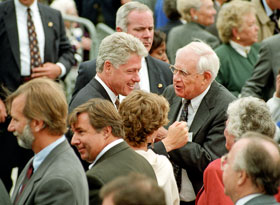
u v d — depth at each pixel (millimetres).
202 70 15414
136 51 15242
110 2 29969
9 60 20609
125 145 12133
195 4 23234
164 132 15680
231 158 10305
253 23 22000
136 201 7559
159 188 7707
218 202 12750
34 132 10961
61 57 21750
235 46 22172
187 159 15125
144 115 13023
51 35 21328
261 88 20672
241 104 12875
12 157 20781
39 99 10867
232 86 22016
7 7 20812
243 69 22016
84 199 11031
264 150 10039
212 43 23266
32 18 21047
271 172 9984
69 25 26875
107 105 12172
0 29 20672
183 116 16016
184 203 15750
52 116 10922
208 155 15234
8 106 11234
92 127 11945
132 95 13344
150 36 18125
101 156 11992
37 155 11203
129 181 7723
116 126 12094
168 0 25109
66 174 10789
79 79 17625
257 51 22484
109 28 27828
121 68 15164
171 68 16734
